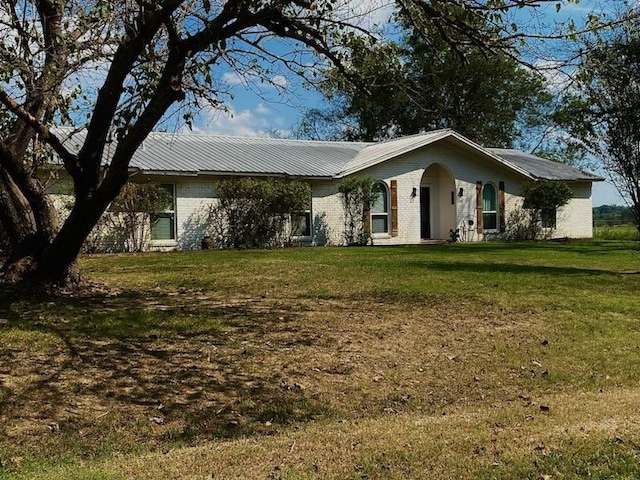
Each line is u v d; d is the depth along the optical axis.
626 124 11.27
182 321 7.71
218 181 20.14
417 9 7.63
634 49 9.95
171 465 3.94
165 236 19.48
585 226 28.92
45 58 8.32
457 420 4.82
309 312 8.52
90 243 17.72
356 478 3.68
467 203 25.47
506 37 7.00
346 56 7.99
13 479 3.73
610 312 8.91
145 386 5.61
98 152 8.58
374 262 14.25
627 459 3.80
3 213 9.31
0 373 5.71
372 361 6.57
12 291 8.90
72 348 6.50
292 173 21.28
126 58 7.77
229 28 7.56
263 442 4.41
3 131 9.78
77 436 4.59
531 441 4.18
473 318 8.41
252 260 14.59
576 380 6.14
